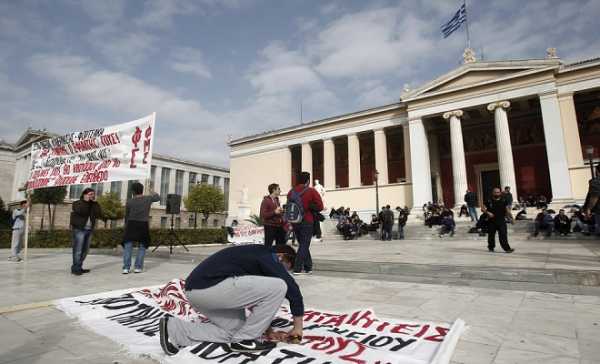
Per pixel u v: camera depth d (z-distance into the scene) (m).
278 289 2.85
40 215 38.81
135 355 2.77
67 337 3.23
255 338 2.84
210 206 47.50
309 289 5.15
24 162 48.28
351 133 31.91
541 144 25.58
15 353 2.84
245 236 17.19
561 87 22.53
